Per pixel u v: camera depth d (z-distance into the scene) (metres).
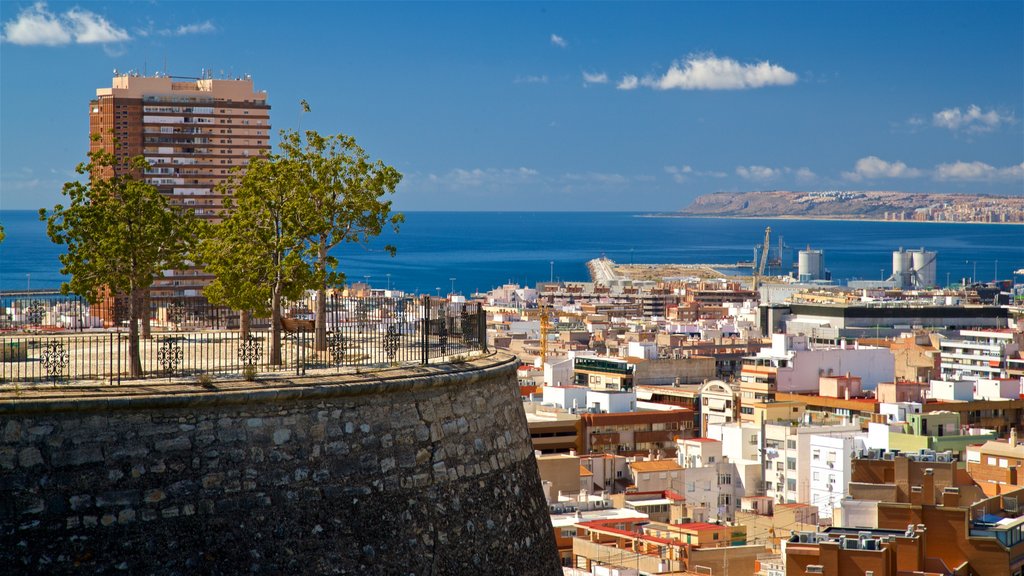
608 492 164.88
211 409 35.47
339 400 37.69
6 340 48.41
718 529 134.38
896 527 95.00
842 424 198.62
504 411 44.19
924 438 172.38
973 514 96.25
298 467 36.59
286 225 52.34
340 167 58.66
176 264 52.00
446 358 44.00
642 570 123.19
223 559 35.06
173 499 34.66
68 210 47.09
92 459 33.91
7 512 32.97
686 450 188.38
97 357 41.66
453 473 40.62
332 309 55.41
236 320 64.31
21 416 33.38
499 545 42.19
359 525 37.50
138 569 34.03
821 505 158.00
